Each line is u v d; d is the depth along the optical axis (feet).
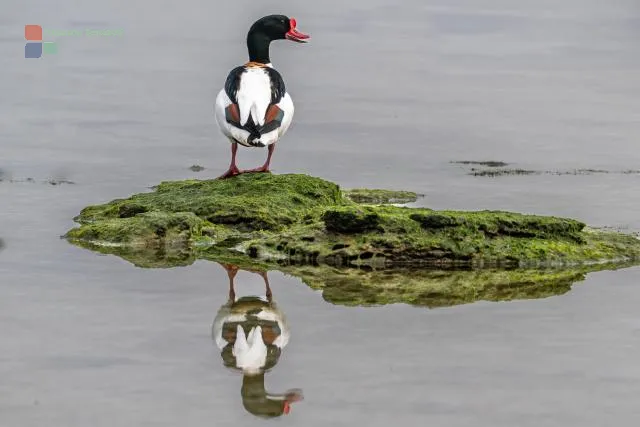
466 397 36.04
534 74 93.66
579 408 35.35
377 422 34.35
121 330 41.22
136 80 89.30
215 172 66.69
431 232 50.78
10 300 44.11
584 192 62.34
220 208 54.80
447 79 91.50
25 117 77.87
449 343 40.47
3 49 97.25
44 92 84.94
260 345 40.11
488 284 47.52
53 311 43.06
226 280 47.55
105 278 47.32
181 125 77.20
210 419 34.40
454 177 65.87
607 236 52.70
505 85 90.02
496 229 51.06
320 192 57.36
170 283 47.01
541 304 44.83
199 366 38.17
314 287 46.96
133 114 79.61
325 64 95.25
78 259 49.93
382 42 103.35
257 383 36.88
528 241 51.03
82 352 39.11
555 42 104.99
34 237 53.16
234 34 106.11
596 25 111.55
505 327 42.14
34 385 36.37
